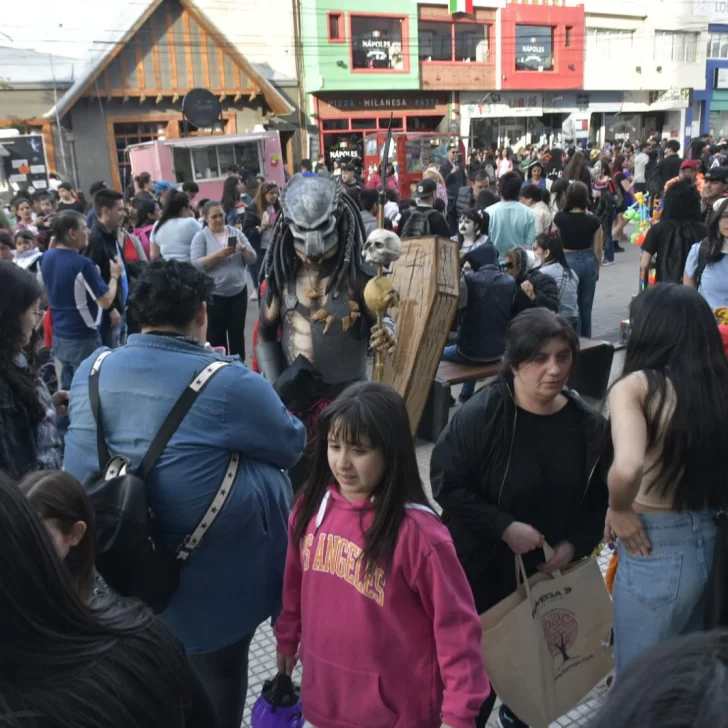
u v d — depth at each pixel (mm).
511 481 2182
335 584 1783
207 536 2035
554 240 5598
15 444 2457
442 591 1688
